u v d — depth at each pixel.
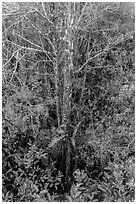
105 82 3.01
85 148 2.84
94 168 2.86
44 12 2.31
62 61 2.58
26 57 2.81
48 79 2.82
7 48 2.67
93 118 2.95
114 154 2.69
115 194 2.46
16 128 2.70
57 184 2.67
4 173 2.75
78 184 2.54
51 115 3.04
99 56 2.89
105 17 2.86
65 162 2.83
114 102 2.94
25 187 2.53
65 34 2.32
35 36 2.69
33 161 2.84
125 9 2.94
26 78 2.87
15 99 2.67
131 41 3.05
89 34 2.68
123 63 2.96
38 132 2.80
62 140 2.70
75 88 2.79
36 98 2.85
